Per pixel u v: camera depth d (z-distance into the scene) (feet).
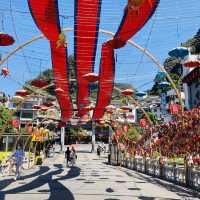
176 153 60.39
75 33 43.52
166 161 74.43
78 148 300.81
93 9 37.50
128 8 30.99
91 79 51.88
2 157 101.30
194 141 53.78
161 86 63.98
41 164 136.87
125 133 124.36
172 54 47.34
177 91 62.23
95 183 68.49
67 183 68.28
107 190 57.11
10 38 39.96
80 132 332.19
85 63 54.19
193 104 133.90
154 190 57.62
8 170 90.27
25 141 138.92
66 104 92.89
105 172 99.19
